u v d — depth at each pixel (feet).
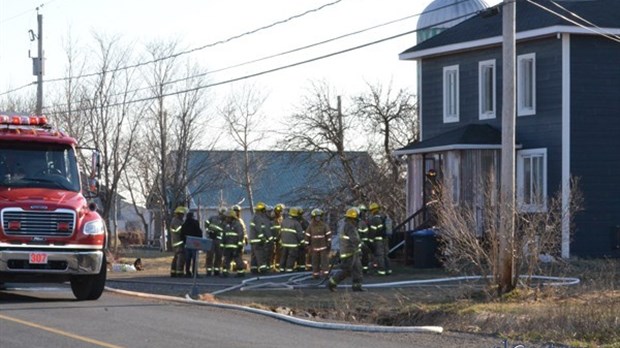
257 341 55.98
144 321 63.82
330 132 172.55
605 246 120.78
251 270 118.93
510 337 62.80
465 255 85.97
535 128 123.34
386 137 176.14
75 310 69.72
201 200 246.88
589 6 127.13
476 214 116.37
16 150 79.15
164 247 202.90
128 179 225.76
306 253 119.14
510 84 79.51
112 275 119.55
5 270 74.23
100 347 51.96
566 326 65.00
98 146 179.22
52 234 75.41
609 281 92.27
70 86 183.42
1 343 53.11
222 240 113.29
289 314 75.10
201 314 69.56
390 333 62.90
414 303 80.38
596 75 120.98
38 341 53.83
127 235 260.01
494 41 126.31
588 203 120.16
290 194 216.33
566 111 119.44
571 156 119.65
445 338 61.36
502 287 80.53
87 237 76.59
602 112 121.19
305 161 184.75
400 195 169.68
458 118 134.00
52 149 80.18
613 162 121.49
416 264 117.60
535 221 88.53
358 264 91.76
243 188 250.16
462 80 133.59
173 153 199.93
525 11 131.54
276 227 120.37
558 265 104.88
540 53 122.72
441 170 129.29
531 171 123.44
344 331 62.90
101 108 182.70
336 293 89.92
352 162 175.11
